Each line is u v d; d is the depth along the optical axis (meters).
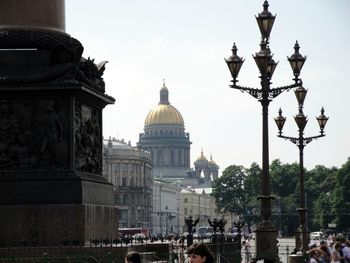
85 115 47.25
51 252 42.72
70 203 44.72
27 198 44.78
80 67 46.78
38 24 46.62
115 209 49.09
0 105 45.56
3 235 44.44
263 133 52.12
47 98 45.56
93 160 48.09
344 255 60.75
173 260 47.12
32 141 45.56
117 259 42.50
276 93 52.25
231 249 63.53
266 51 51.84
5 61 45.88
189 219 50.53
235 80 52.00
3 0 46.62
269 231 51.53
